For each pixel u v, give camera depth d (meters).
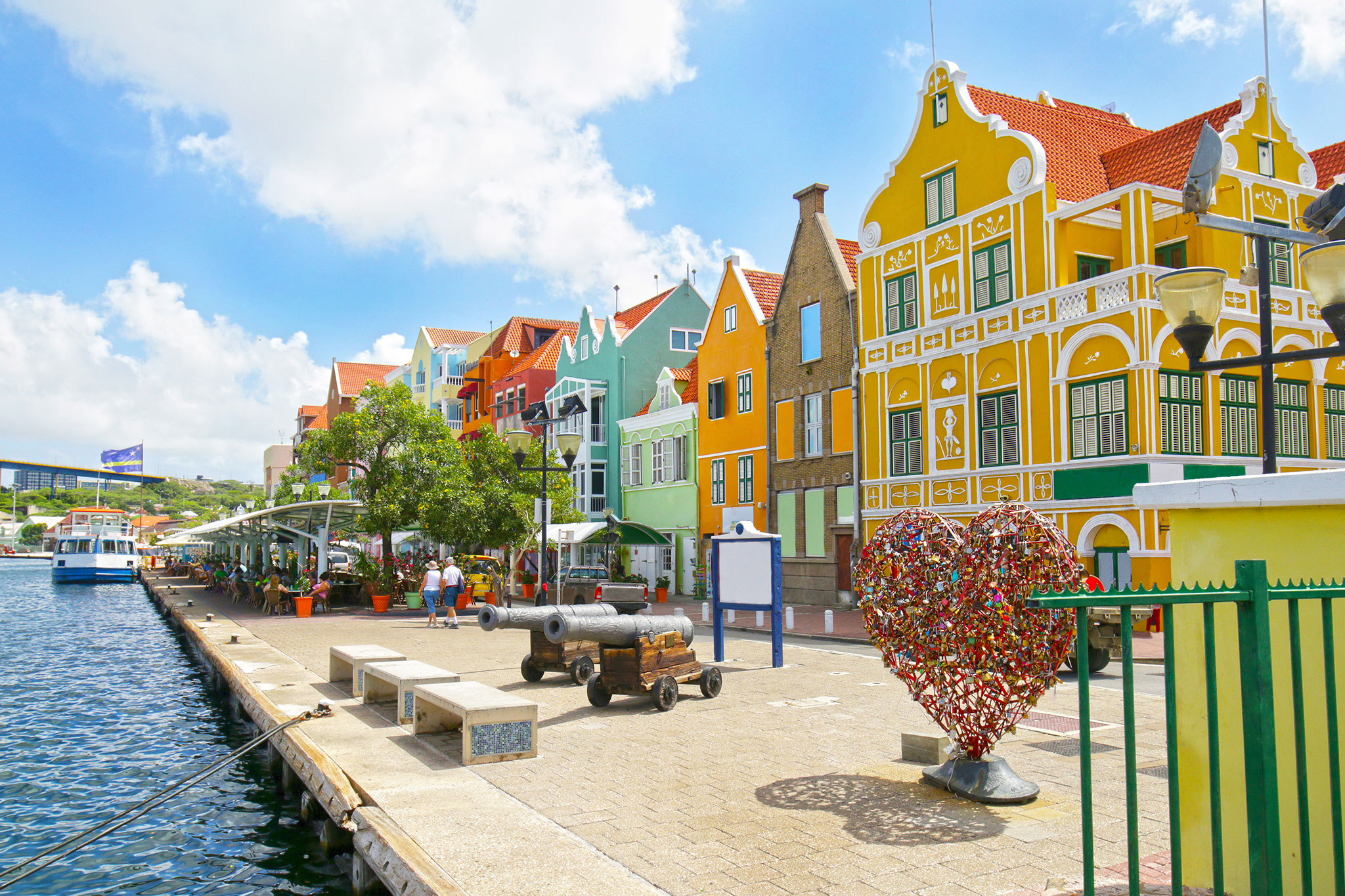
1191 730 5.06
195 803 10.36
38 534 178.12
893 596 7.35
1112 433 20.55
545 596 22.34
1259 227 6.78
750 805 7.25
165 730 14.50
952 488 25.05
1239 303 21.20
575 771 8.49
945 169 25.84
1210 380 20.53
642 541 35.28
